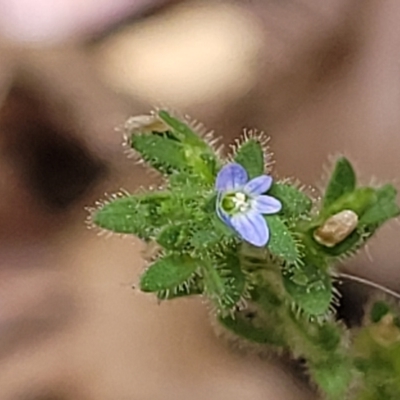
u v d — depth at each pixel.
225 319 0.07
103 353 0.09
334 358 0.07
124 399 0.09
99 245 0.09
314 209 0.06
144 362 0.09
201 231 0.06
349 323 0.07
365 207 0.06
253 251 0.06
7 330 0.09
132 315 0.09
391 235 0.08
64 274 0.09
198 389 0.09
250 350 0.08
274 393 0.08
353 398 0.07
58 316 0.09
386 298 0.07
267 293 0.06
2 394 0.09
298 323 0.06
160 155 0.06
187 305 0.09
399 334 0.07
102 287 0.09
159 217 0.06
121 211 0.06
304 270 0.06
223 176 0.06
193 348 0.09
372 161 0.09
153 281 0.06
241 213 0.06
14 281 0.09
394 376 0.07
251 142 0.06
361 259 0.08
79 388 0.09
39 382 0.09
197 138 0.06
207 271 0.06
